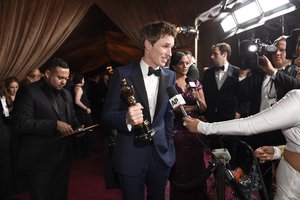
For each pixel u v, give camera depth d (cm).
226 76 355
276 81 270
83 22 765
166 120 216
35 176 246
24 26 562
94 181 437
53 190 256
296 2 335
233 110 348
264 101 283
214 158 185
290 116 151
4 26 546
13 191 351
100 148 659
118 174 206
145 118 197
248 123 160
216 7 505
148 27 188
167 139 216
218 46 359
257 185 190
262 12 416
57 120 241
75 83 551
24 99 240
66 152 264
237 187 185
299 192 159
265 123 156
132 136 197
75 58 1166
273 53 277
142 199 209
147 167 204
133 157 197
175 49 636
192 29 564
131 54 1290
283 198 163
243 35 527
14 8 555
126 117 180
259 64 279
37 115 244
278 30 438
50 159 246
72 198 375
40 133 237
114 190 401
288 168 162
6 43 546
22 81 560
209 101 364
